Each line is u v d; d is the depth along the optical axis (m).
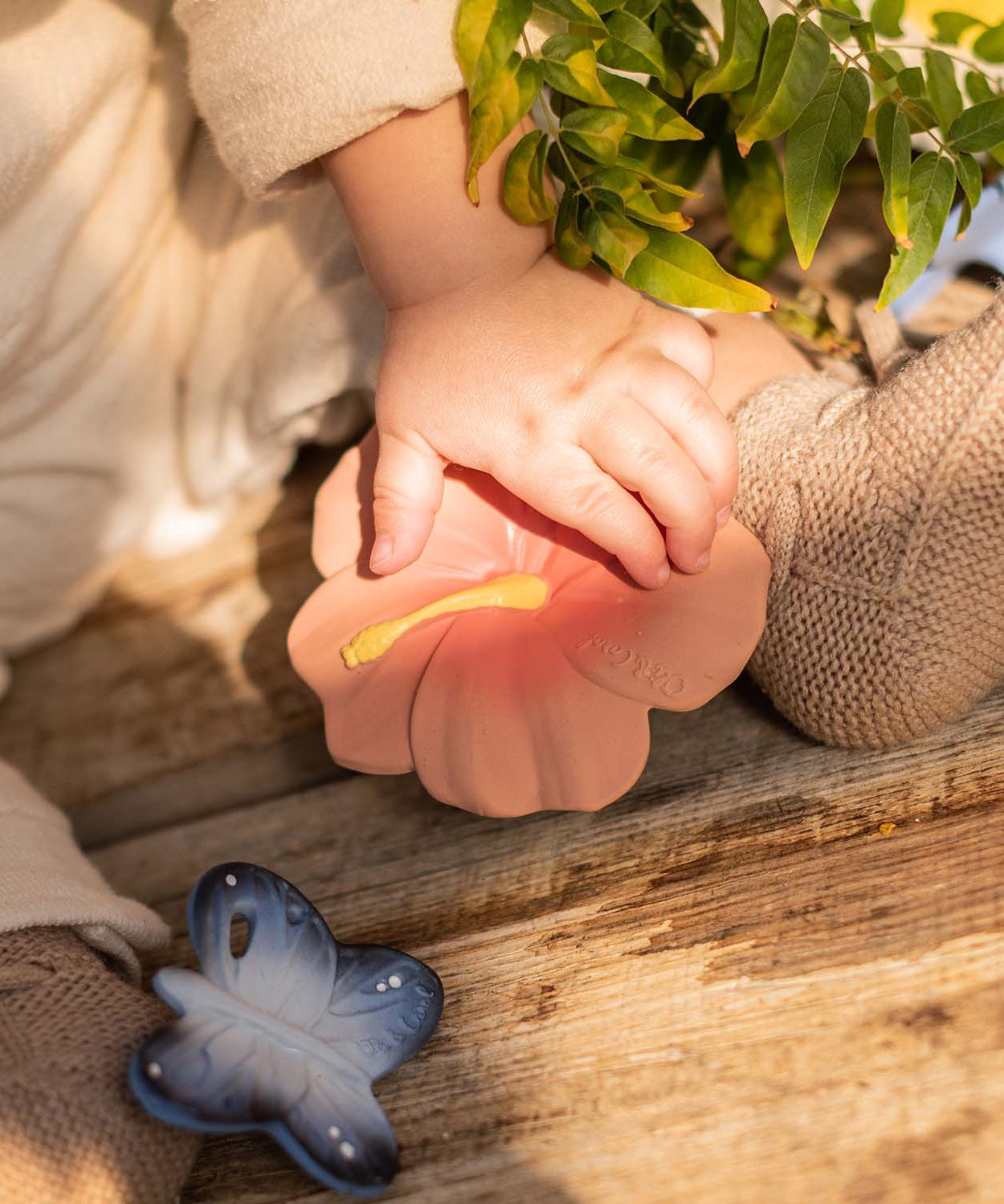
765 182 0.49
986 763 0.42
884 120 0.43
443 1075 0.41
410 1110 0.41
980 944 0.40
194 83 0.45
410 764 0.42
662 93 0.48
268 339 0.52
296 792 0.49
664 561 0.42
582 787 0.41
